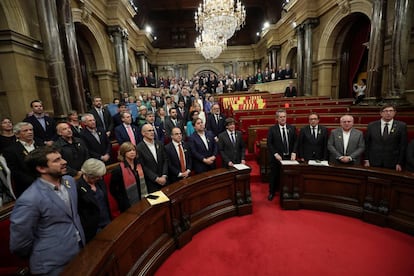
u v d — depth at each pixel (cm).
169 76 1998
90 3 798
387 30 674
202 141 324
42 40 477
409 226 239
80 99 580
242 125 571
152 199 214
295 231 258
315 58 1081
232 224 279
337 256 215
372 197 266
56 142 268
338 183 290
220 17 862
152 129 273
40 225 138
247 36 2023
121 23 1031
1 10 443
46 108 546
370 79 667
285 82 1227
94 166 180
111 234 159
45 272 137
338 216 286
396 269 196
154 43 1967
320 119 536
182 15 1891
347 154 304
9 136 302
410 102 612
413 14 577
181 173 295
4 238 181
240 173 296
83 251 140
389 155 292
